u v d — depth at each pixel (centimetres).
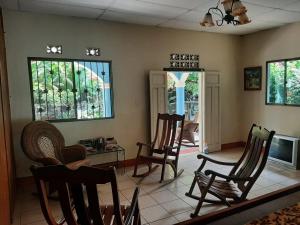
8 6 329
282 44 462
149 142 464
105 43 414
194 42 498
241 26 463
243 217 133
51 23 374
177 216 267
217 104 525
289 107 456
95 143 394
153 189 339
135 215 190
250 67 533
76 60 396
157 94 455
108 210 197
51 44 376
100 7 343
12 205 280
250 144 297
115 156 434
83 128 408
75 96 404
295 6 351
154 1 321
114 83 427
